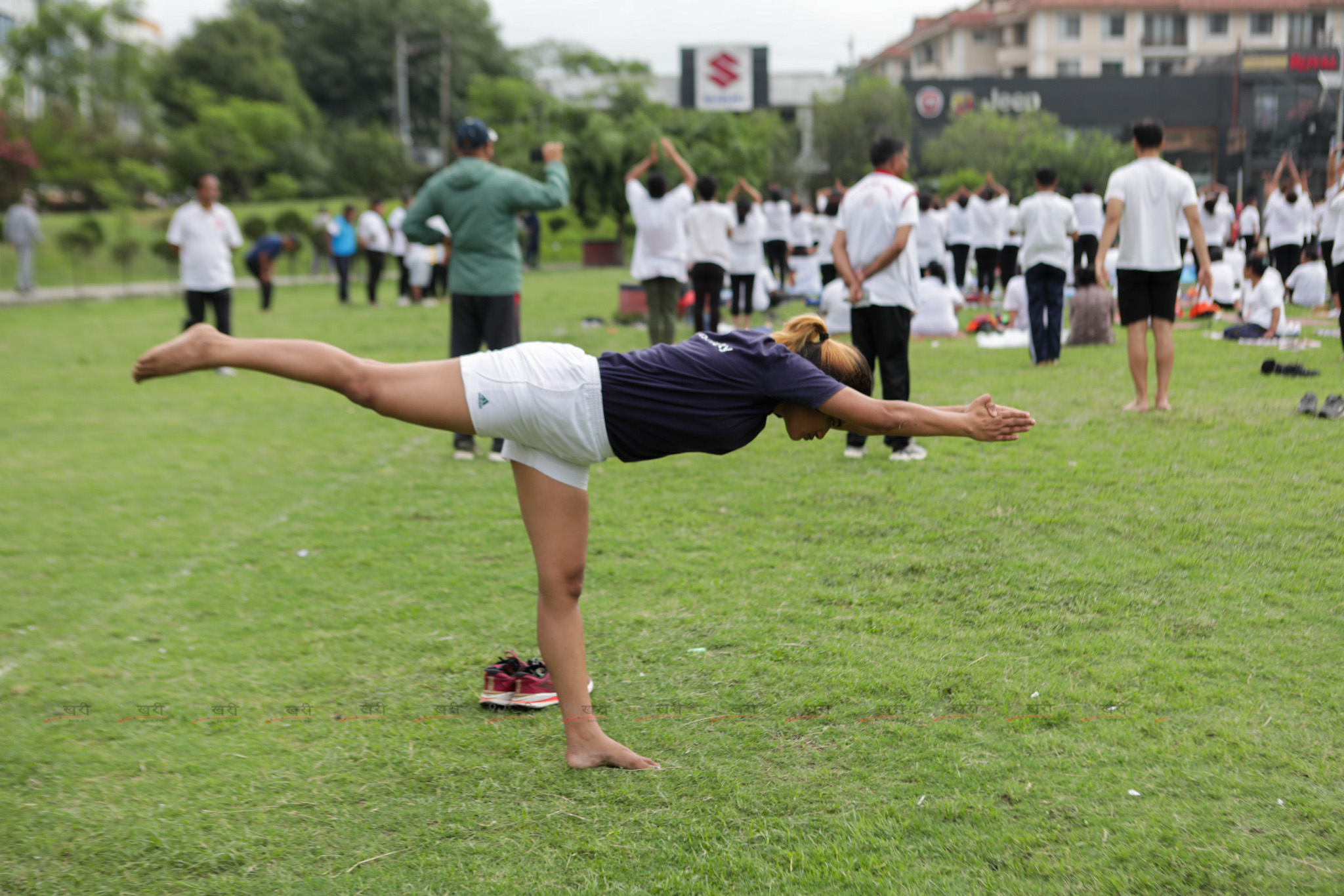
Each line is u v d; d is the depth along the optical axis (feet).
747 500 18.67
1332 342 34.50
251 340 9.39
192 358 9.20
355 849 8.56
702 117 127.54
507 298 23.66
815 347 9.98
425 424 9.41
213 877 8.24
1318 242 50.80
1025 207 32.27
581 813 9.01
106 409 30.60
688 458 22.49
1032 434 22.63
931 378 30.76
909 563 14.90
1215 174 169.48
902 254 21.22
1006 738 9.93
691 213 38.68
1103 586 13.65
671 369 9.46
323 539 17.33
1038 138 145.59
